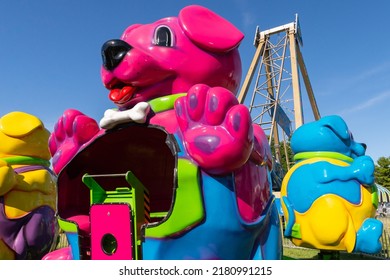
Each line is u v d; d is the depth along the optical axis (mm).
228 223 3326
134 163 4605
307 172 7051
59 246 11156
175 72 3795
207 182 3320
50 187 6785
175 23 3971
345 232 6609
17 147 6590
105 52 3705
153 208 4668
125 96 3814
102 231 3590
